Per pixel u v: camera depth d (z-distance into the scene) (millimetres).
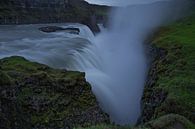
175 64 26688
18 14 50500
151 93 25359
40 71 22734
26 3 52250
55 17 54781
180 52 29250
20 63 23828
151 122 14914
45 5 54594
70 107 21688
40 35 39781
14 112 18109
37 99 20531
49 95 21250
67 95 22078
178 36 37000
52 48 32062
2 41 34344
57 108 21109
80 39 38594
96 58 35000
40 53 29719
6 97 17922
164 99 21641
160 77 25859
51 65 27438
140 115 27359
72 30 45094
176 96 20531
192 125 14680
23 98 20016
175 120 14602
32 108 20141
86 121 21734
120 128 14555
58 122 20641
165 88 22297
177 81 22719
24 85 20625
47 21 53438
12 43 33531
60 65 27875
